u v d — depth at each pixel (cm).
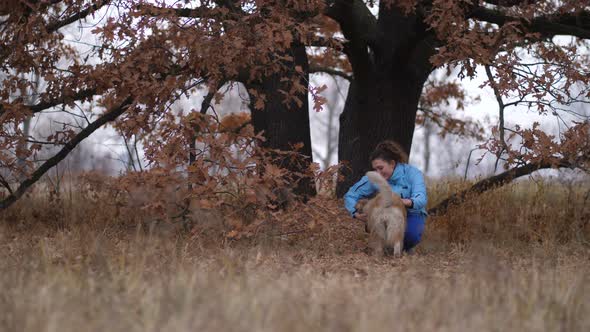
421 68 1623
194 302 621
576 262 1095
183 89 1208
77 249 1046
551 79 1200
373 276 871
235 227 1191
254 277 811
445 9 1169
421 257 1113
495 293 691
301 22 1291
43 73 1308
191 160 1232
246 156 1216
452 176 1856
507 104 1286
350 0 1377
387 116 1598
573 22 1488
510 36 1206
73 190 1666
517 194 1698
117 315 576
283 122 1571
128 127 1190
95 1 1227
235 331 538
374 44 1538
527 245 1334
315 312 591
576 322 614
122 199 1341
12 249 1081
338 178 1259
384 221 1075
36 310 590
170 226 1188
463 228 1398
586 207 1509
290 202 1252
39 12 1269
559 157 1262
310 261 1060
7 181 1420
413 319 602
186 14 1318
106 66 1212
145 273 822
